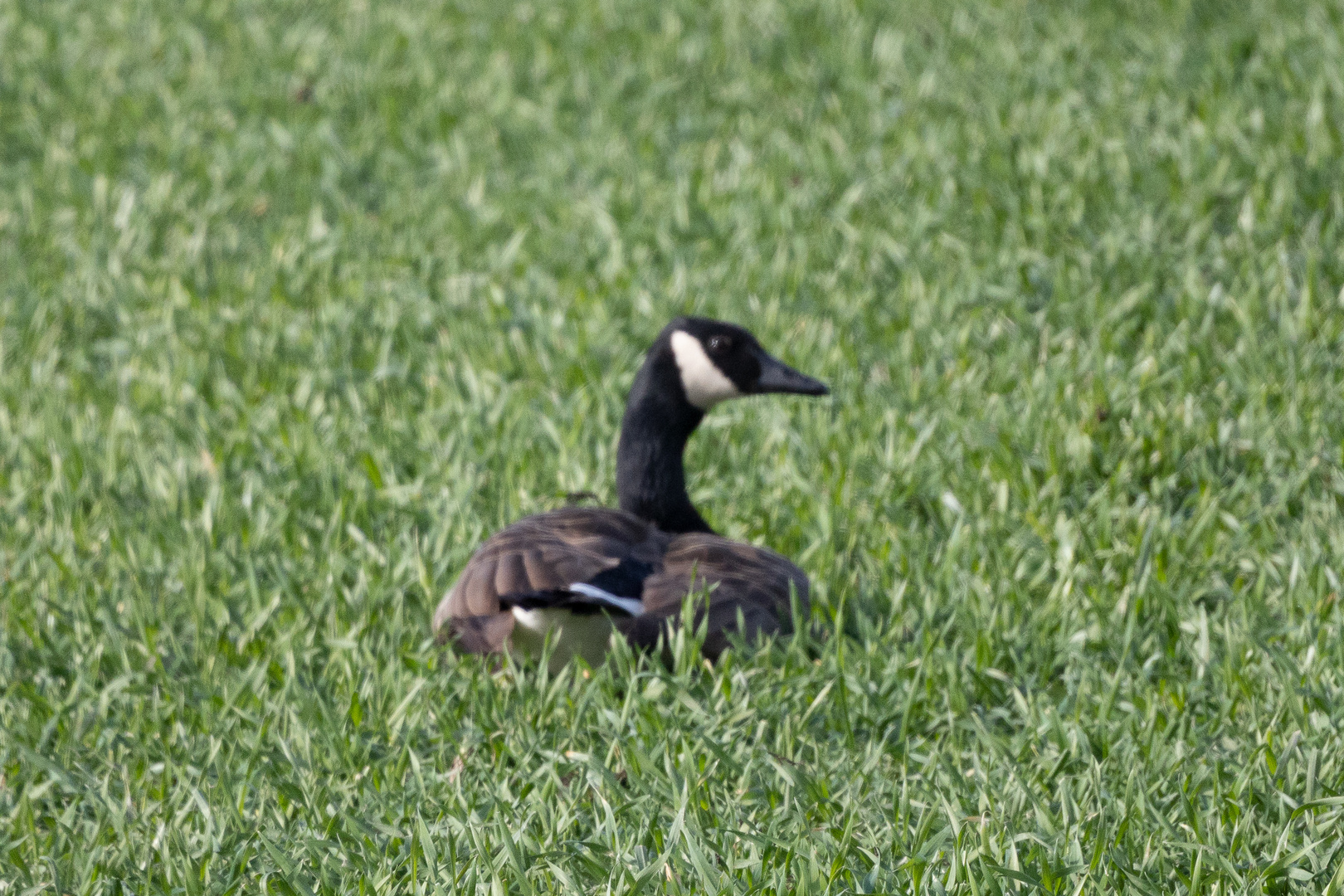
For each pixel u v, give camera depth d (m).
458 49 21.61
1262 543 9.84
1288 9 19.48
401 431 11.95
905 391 12.27
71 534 10.65
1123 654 8.46
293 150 18.42
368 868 6.82
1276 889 6.47
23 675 8.99
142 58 21.77
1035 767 7.44
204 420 12.33
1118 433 11.16
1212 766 7.40
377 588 9.52
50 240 16.39
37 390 13.20
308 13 23.14
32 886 6.88
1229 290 13.22
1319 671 8.09
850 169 16.78
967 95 18.36
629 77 19.81
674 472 9.72
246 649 9.06
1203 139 15.66
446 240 16.12
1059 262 13.85
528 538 8.51
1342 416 11.12
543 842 6.89
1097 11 20.25
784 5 21.67
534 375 13.11
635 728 7.80
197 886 6.68
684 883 6.58
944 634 8.89
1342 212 13.97
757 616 8.55
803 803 7.19
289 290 15.05
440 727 8.11
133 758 8.09
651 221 15.99
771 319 13.31
